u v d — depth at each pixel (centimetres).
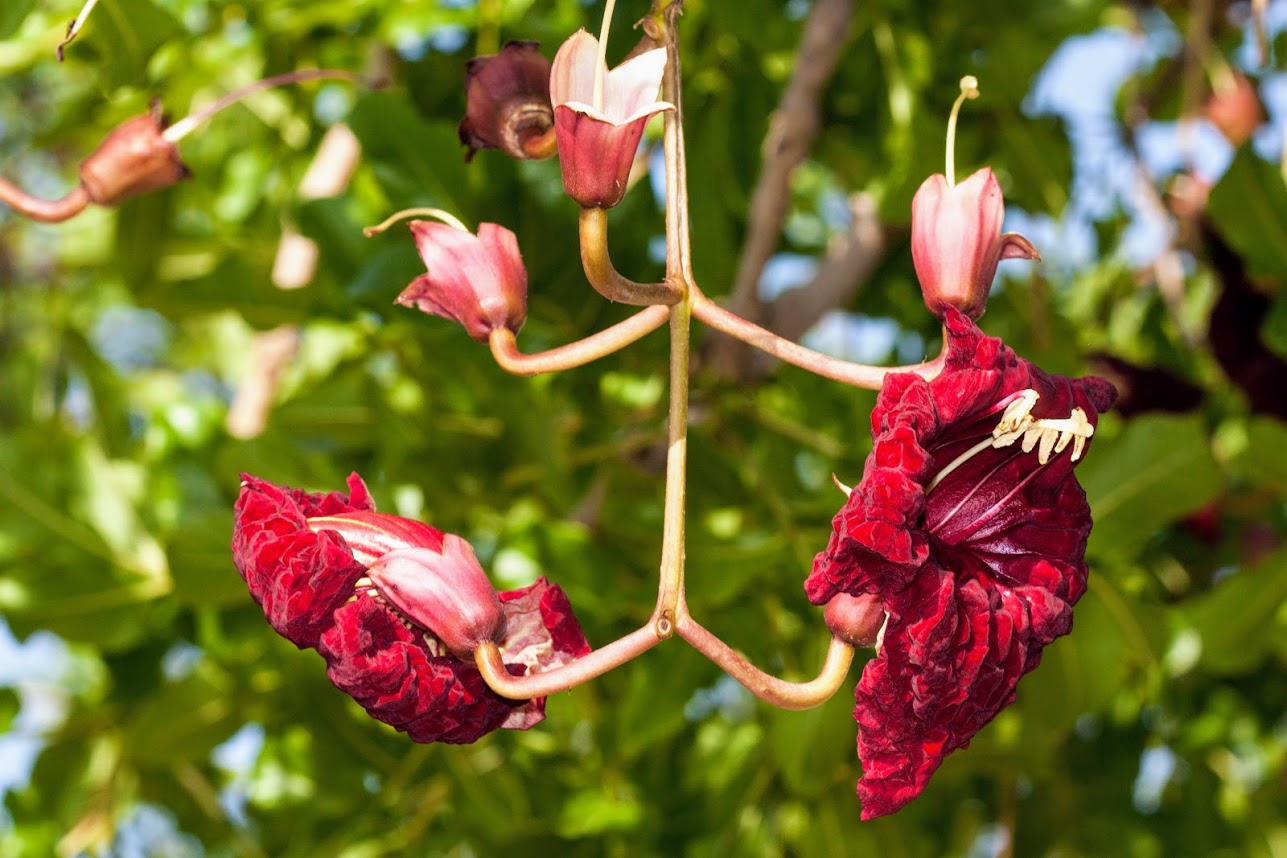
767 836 173
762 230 172
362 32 181
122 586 150
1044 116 188
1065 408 96
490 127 108
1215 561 194
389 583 97
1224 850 193
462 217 144
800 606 159
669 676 145
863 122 187
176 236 182
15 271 320
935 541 97
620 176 96
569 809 160
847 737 146
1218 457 171
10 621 147
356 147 182
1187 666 172
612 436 168
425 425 161
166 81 185
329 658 97
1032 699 151
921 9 171
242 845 172
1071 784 194
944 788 188
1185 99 179
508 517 160
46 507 149
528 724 100
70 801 169
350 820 164
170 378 325
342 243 147
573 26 159
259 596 97
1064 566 97
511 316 102
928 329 207
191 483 153
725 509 161
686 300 98
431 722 98
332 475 154
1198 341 207
